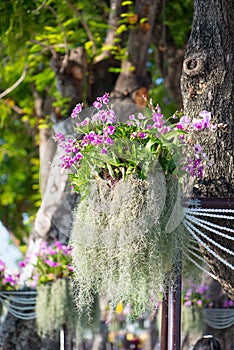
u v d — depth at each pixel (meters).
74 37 8.80
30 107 11.04
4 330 7.35
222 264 4.56
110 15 8.49
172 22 9.24
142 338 10.72
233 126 4.61
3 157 12.41
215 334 7.20
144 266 4.06
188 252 4.71
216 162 4.52
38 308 6.80
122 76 7.96
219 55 4.68
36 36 8.74
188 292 6.95
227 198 4.38
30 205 12.83
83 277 4.22
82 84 8.16
